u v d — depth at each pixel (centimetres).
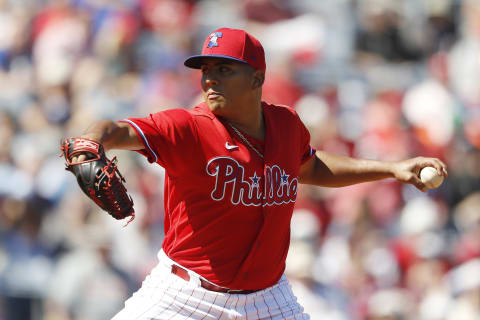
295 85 3816
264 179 1312
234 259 1322
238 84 1287
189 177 1283
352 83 3928
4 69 3959
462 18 4347
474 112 3931
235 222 1309
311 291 2748
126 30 3859
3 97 3619
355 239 3102
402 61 4147
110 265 2762
